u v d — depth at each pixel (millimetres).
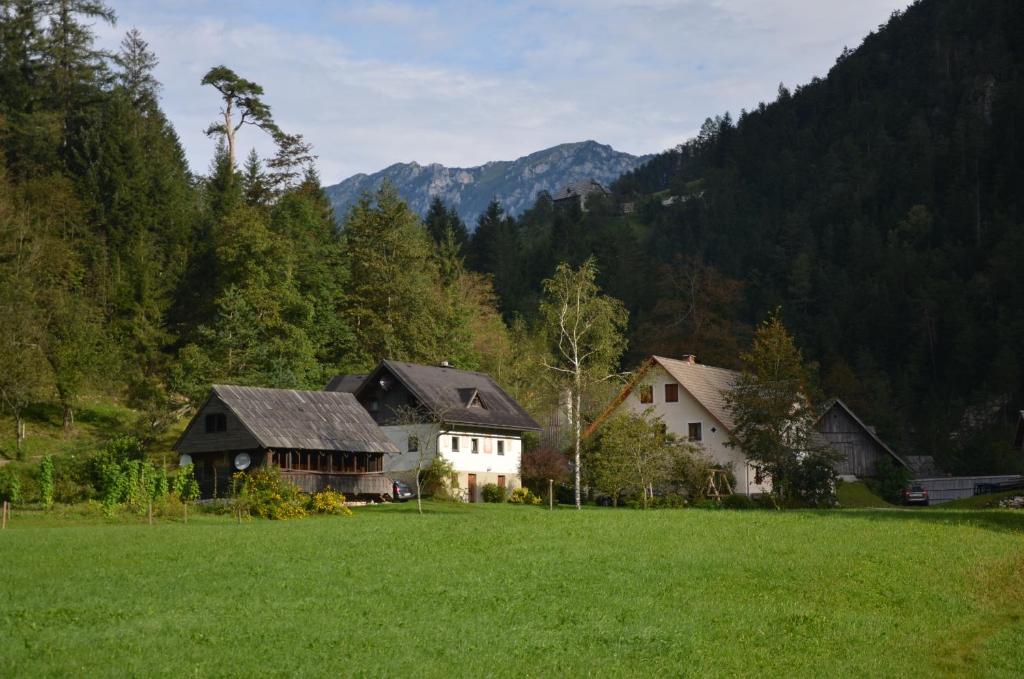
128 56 109062
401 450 76688
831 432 93375
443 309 100625
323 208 113875
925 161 192250
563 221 177250
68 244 86938
